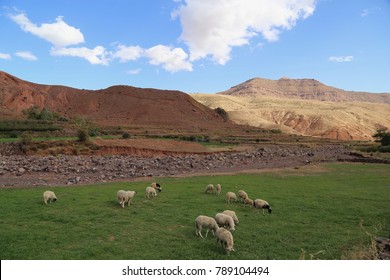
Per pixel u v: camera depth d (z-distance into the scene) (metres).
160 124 170.38
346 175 42.06
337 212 21.73
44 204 22.83
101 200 24.36
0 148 68.50
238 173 44.41
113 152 71.44
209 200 25.05
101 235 16.12
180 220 19.14
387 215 20.95
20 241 15.07
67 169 45.03
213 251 14.17
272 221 19.33
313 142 133.50
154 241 15.38
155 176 40.91
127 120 175.38
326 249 14.64
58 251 13.94
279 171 46.91
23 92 193.00
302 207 23.12
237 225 18.25
